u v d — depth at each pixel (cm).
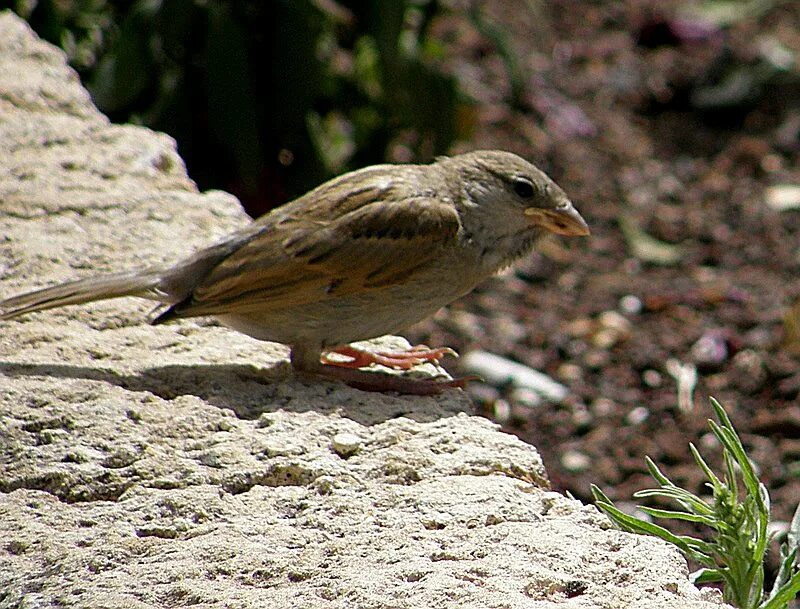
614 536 655
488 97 2002
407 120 1560
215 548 651
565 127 1959
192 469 718
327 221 804
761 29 2188
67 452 725
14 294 873
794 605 1020
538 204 844
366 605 598
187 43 1423
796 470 1269
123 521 678
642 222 1766
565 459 1305
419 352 862
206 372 815
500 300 1603
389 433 750
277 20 1416
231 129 1392
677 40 2164
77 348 831
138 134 1099
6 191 991
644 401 1405
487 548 647
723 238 1733
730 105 2006
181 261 823
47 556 645
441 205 822
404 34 1573
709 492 1238
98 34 1459
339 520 677
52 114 1121
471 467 723
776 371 1440
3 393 768
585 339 1521
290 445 736
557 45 2156
